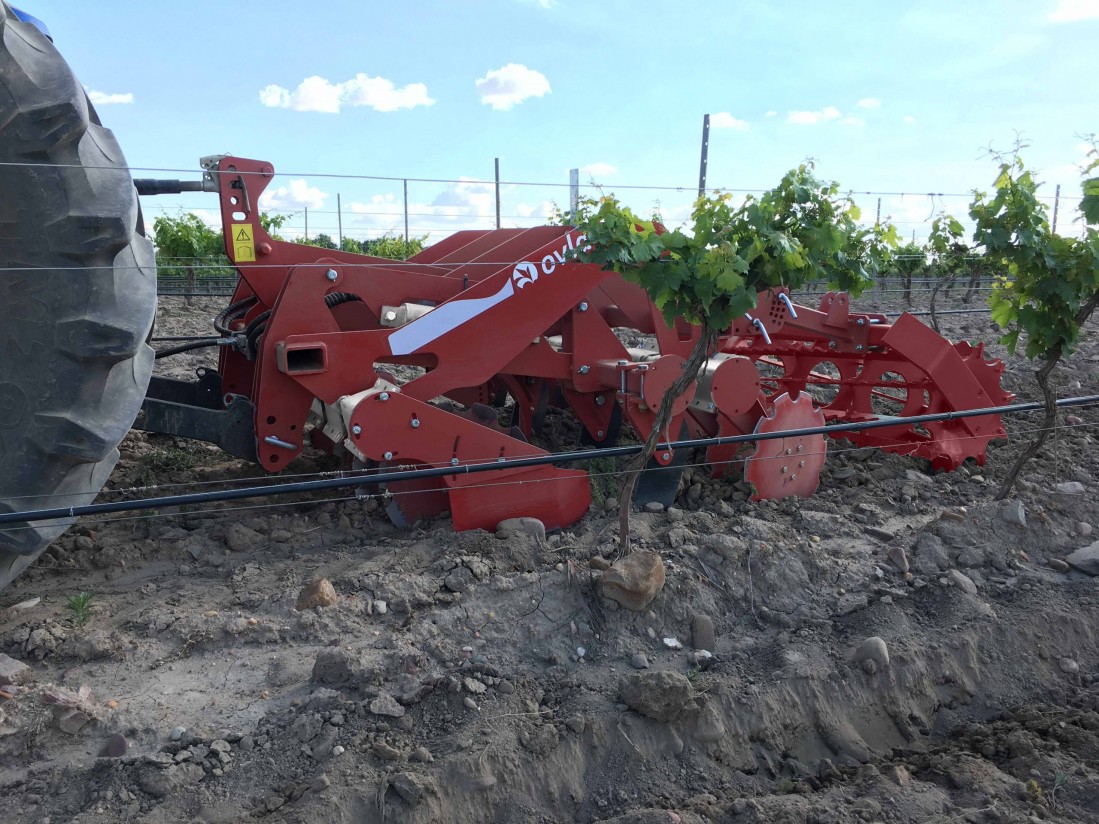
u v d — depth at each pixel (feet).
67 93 9.85
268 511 16.80
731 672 12.04
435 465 14.98
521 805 9.85
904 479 19.98
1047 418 18.16
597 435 19.86
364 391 15.07
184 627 12.03
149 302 10.82
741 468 19.02
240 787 9.35
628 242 12.85
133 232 10.94
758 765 11.08
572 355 17.56
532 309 16.12
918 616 13.75
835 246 13.66
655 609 13.06
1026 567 15.55
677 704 10.88
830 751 11.54
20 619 12.39
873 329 20.43
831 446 22.56
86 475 11.21
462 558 13.79
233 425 15.46
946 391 20.56
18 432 10.28
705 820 9.63
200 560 14.76
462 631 12.21
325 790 9.28
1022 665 13.23
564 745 10.41
